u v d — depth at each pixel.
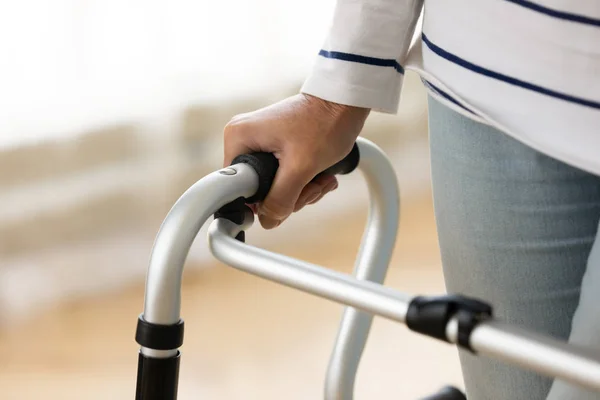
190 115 2.88
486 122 0.89
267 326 2.48
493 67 0.86
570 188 0.95
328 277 0.75
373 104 0.98
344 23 0.97
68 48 2.62
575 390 0.78
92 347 2.35
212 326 2.47
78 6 2.62
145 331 0.84
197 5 2.86
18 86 2.54
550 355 0.61
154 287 0.84
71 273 2.62
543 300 0.99
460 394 1.33
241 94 3.01
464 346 0.65
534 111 0.84
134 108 2.76
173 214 0.86
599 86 0.79
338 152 0.99
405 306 0.69
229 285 2.71
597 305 0.79
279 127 0.96
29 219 2.56
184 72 2.86
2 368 2.24
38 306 2.55
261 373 2.25
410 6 0.98
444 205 1.03
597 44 0.79
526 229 0.97
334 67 0.97
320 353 2.36
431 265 2.89
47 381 2.19
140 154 2.78
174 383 0.86
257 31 3.03
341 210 3.27
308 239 3.08
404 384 2.24
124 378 2.21
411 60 1.00
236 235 0.90
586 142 0.81
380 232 1.08
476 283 1.03
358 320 1.06
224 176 0.90
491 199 0.97
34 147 2.57
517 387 1.02
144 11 2.75
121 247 2.72
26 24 2.54
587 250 0.96
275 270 0.79
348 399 1.06
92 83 2.68
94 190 2.68
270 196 0.96
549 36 0.81
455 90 0.91
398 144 3.63
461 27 0.89
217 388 2.18
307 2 3.14
